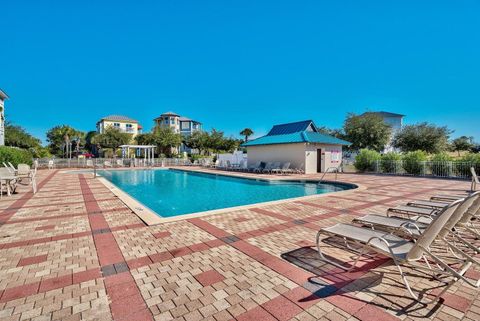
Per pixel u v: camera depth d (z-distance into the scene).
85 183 13.18
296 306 2.39
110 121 55.12
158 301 2.47
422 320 2.16
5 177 8.86
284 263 3.36
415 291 2.63
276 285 2.79
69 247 3.96
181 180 18.62
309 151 20.11
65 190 10.50
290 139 20.58
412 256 2.56
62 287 2.74
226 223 5.33
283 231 4.79
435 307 2.35
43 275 3.02
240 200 10.96
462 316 2.21
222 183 16.67
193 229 4.91
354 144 34.53
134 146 30.53
